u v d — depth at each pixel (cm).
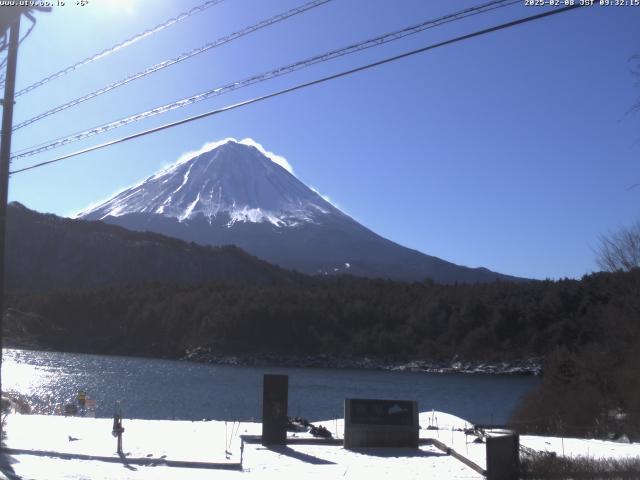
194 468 1425
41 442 1589
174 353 12612
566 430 2498
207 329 12862
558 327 11181
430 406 6062
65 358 10194
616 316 3659
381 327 13238
